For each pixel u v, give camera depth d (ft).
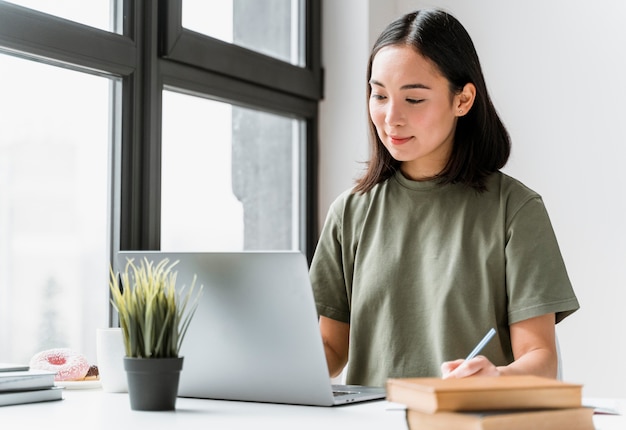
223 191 8.35
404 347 5.39
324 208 9.42
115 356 5.25
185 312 4.83
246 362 4.64
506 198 5.29
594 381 8.52
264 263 4.45
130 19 7.04
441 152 5.50
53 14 6.50
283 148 9.21
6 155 6.35
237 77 8.20
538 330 5.00
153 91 7.18
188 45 7.55
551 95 8.84
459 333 5.22
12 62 6.31
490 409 3.18
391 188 5.68
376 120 5.30
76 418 4.14
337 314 5.78
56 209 6.71
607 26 8.60
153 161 7.16
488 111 5.44
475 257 5.26
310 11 9.36
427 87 5.12
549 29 8.87
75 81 6.75
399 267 5.46
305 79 9.16
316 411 4.29
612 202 8.52
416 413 3.31
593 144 8.63
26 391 4.74
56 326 6.74
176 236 7.79
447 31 5.19
